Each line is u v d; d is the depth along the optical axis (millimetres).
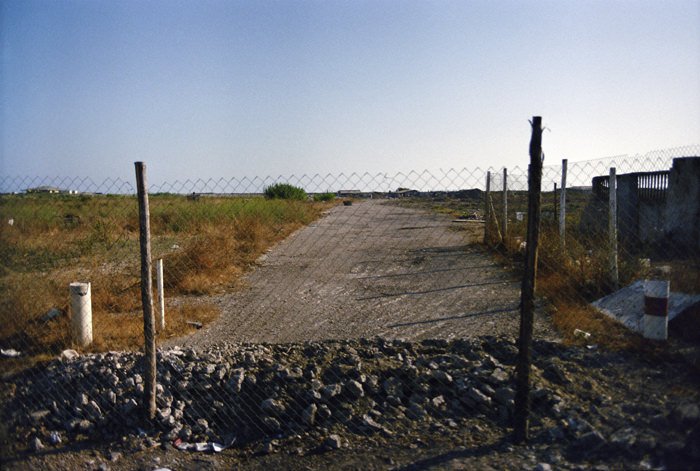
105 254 12547
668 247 8953
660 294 5273
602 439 3832
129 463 4449
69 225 13883
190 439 4797
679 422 3820
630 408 4195
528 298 3957
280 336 6992
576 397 4523
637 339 5395
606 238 10109
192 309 8234
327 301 8992
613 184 7289
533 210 3867
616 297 6781
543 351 5508
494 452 3984
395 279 10703
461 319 7391
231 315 8211
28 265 11219
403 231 19438
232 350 6059
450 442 4234
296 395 5078
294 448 4496
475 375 5031
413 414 4695
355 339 6355
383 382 5105
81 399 5121
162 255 11883
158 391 5125
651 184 10320
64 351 6129
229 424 4969
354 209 30078
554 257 8719
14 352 6309
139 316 8016
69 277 9953
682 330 5480
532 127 3854
